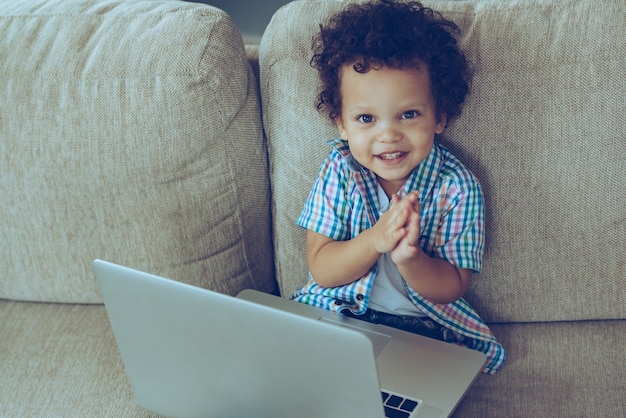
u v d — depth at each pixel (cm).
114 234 141
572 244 128
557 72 122
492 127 125
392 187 131
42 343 141
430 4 130
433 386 112
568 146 124
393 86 116
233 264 143
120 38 136
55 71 136
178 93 131
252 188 139
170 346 103
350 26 120
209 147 134
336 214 132
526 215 128
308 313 129
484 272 132
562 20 122
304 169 135
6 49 139
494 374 125
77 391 129
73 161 136
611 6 121
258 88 143
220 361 99
